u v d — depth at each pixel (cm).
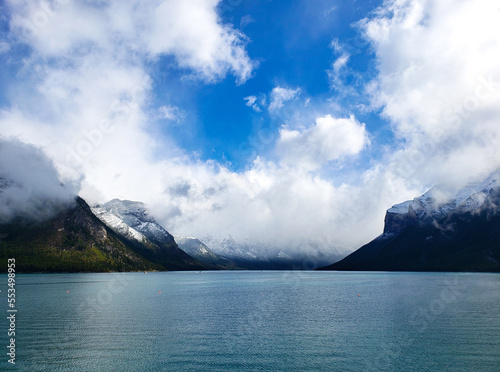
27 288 14675
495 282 17525
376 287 15675
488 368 4212
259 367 4244
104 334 5750
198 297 11669
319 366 4275
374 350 4903
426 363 4362
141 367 4238
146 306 9162
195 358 4547
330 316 7506
